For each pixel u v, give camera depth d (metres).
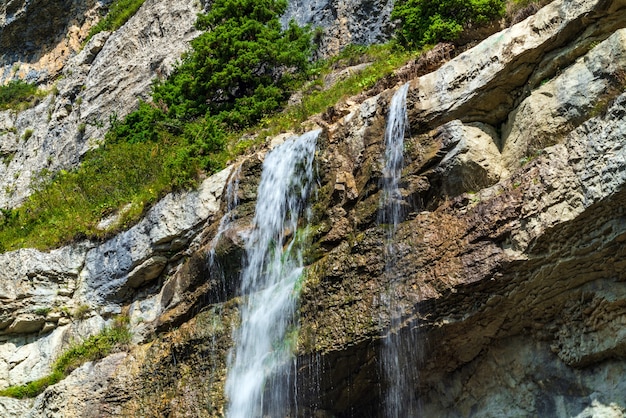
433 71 11.23
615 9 8.70
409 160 9.98
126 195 16.55
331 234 10.45
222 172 13.24
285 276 10.88
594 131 8.00
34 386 14.06
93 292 14.80
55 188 19.73
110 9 29.25
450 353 9.27
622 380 8.04
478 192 9.13
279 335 10.38
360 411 10.30
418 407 9.79
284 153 11.92
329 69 17.03
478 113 9.88
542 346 8.79
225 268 11.87
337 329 9.62
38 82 30.42
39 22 30.95
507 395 8.95
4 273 15.37
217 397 10.95
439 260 8.97
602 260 8.03
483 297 8.67
